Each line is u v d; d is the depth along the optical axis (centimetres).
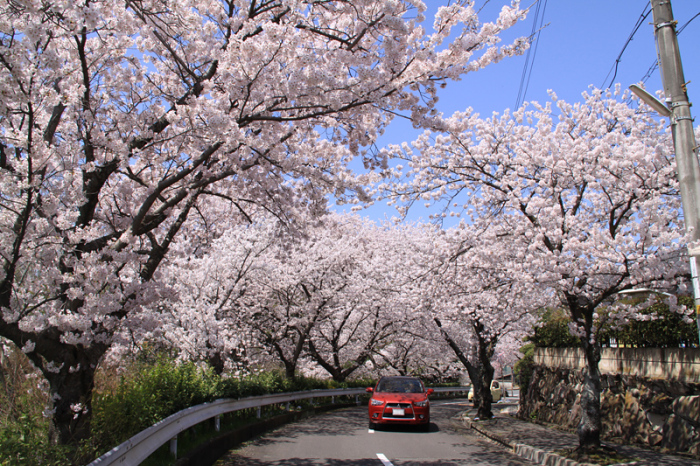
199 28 584
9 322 471
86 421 534
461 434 1237
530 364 1617
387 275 1975
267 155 779
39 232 499
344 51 655
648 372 976
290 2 601
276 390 1410
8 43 473
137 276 674
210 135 636
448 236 1148
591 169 872
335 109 671
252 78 637
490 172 1047
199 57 710
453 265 1151
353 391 2197
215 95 729
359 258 2139
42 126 557
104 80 649
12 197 504
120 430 531
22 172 479
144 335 642
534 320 1562
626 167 826
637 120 1023
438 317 1786
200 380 884
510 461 851
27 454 396
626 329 1018
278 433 1168
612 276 845
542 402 1440
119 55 581
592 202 943
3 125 532
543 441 995
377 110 731
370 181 933
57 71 462
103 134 549
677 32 669
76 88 515
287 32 600
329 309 2006
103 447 501
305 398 1738
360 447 966
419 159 1102
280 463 784
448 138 1073
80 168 515
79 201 520
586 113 1048
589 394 834
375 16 651
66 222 508
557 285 870
